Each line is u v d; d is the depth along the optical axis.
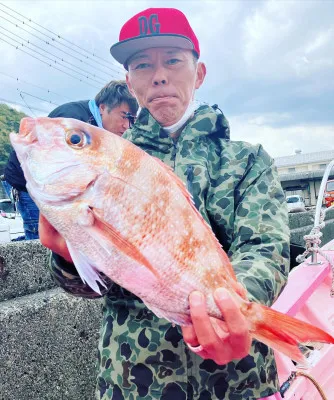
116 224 1.27
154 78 1.86
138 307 1.73
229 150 1.92
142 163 1.34
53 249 1.43
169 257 1.30
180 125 1.95
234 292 1.33
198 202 1.77
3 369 2.61
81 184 1.28
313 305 3.50
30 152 1.32
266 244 1.65
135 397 1.70
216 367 1.68
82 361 3.12
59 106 3.87
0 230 6.59
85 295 1.69
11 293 2.93
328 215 10.59
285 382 2.41
